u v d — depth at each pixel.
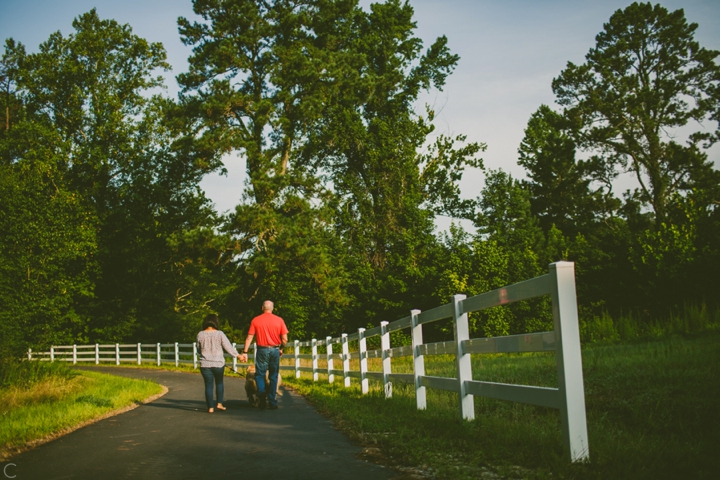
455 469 5.05
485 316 29.66
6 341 16.56
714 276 26.36
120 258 44.59
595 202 52.12
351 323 39.62
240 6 34.06
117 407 11.41
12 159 40.81
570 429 4.74
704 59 47.22
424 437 6.54
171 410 11.02
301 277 36.34
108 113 42.47
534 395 5.34
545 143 55.97
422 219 38.59
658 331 18.20
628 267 33.31
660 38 48.06
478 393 6.65
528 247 37.22
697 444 5.12
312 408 10.82
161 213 44.88
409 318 9.45
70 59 42.59
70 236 29.31
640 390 7.45
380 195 42.56
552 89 51.50
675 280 27.33
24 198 27.17
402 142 41.81
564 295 4.85
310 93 34.78
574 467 4.56
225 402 12.48
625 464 4.56
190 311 50.09
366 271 38.84
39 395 12.81
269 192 32.47
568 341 4.82
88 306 43.28
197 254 32.31
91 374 20.78
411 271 35.94
